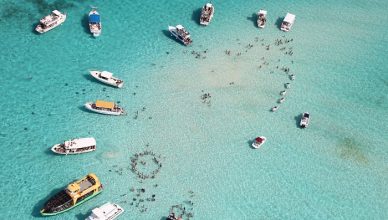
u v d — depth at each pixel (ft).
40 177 205.26
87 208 196.34
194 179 212.64
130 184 206.80
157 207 199.72
